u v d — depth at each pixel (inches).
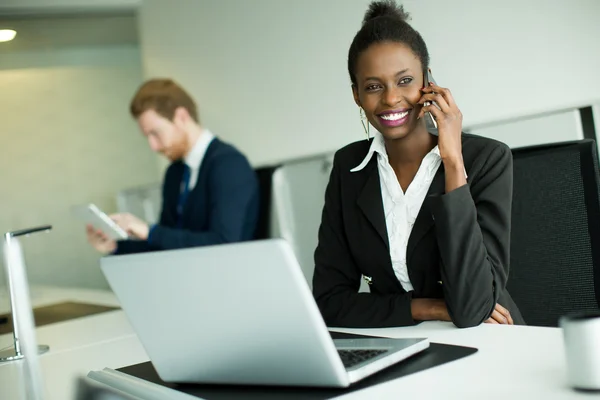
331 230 63.0
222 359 39.6
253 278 35.4
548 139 78.7
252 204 114.5
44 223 215.0
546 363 38.1
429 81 57.0
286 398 37.0
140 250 114.9
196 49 147.0
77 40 188.1
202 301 37.9
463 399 33.8
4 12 154.0
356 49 56.2
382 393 36.0
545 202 58.7
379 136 59.1
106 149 223.5
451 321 53.7
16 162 212.4
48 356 63.1
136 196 177.2
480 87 86.4
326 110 111.2
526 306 59.8
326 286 61.7
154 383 44.2
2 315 101.4
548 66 78.3
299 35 114.9
